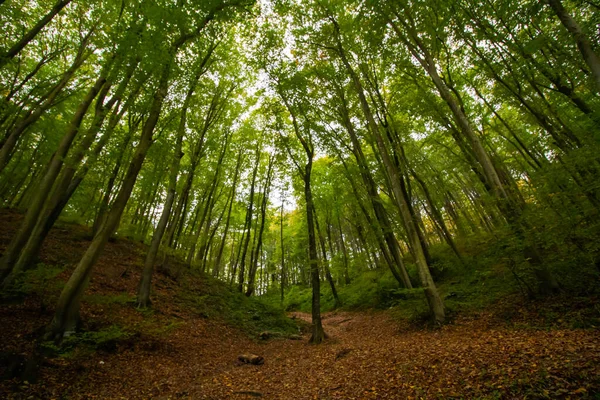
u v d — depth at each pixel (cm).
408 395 441
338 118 1650
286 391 569
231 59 1551
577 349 449
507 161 1823
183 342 905
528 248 840
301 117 1485
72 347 597
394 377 525
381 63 1450
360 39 1361
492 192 953
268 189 2367
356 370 622
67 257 1084
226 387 596
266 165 2455
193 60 934
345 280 2706
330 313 2167
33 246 721
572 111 1231
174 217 1518
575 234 764
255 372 724
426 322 1007
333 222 3139
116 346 699
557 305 737
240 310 1530
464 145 1331
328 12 1302
